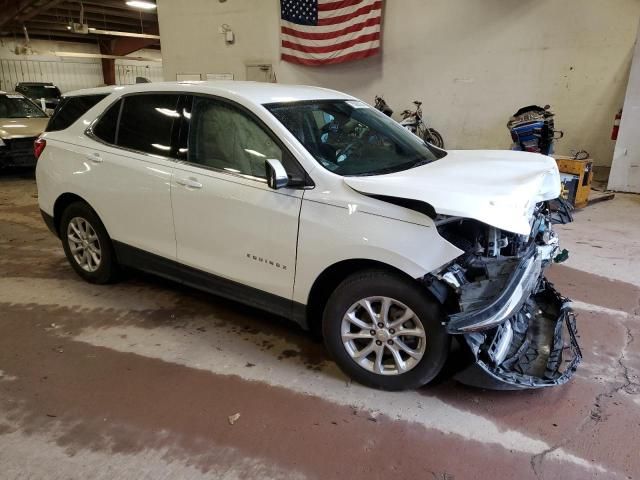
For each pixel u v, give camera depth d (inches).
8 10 653.3
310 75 433.7
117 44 938.7
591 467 88.4
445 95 382.6
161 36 497.0
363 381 111.2
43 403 105.5
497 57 354.6
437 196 93.2
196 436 96.0
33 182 339.3
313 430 97.8
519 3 337.1
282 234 110.8
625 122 289.7
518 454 91.6
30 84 749.3
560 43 330.0
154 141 135.9
